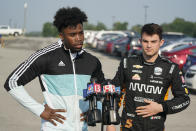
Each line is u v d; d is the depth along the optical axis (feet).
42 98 25.40
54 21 8.64
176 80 9.84
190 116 21.80
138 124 9.78
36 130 17.75
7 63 49.78
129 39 66.95
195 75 30.12
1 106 22.54
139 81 9.91
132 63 10.08
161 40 9.98
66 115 8.68
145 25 9.80
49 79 8.71
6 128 17.78
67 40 8.50
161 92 9.83
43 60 8.58
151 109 9.50
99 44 84.43
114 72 42.11
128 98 10.03
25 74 8.48
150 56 9.85
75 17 8.36
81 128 8.86
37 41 144.05
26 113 21.06
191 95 29.60
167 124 19.74
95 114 8.33
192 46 42.91
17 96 8.34
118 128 18.47
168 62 9.93
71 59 8.73
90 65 9.01
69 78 8.71
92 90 8.38
